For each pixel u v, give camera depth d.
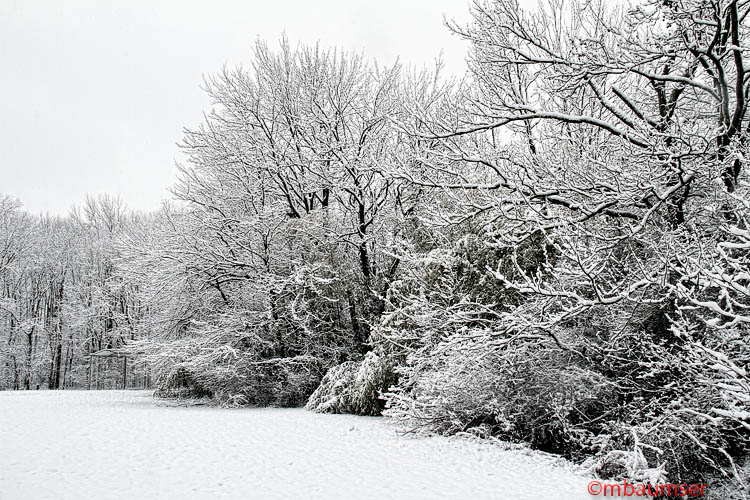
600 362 8.36
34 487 5.48
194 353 16.73
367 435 9.23
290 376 16.06
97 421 10.77
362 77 18.59
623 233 8.50
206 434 9.18
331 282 16.92
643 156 7.81
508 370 8.36
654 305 7.74
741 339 6.42
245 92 18.48
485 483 5.98
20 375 35.22
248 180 18.22
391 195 17.69
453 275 10.87
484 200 10.16
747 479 6.29
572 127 10.23
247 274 17.73
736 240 7.06
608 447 6.91
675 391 6.94
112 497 5.22
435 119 9.83
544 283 7.62
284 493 5.51
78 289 35.25
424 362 10.09
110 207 39.59
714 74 7.70
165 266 17.72
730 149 6.94
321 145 17.61
